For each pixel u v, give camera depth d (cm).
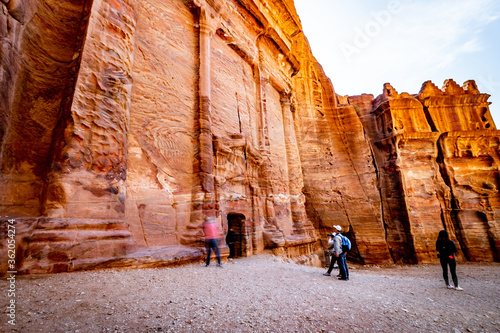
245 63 1620
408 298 563
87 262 534
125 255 619
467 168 2384
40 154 600
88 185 603
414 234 2111
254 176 1462
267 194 1530
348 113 2602
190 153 1013
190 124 1046
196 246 868
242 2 1537
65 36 714
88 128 630
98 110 661
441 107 2580
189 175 984
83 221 569
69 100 623
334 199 2280
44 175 585
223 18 1402
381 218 2219
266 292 503
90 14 703
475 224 2258
